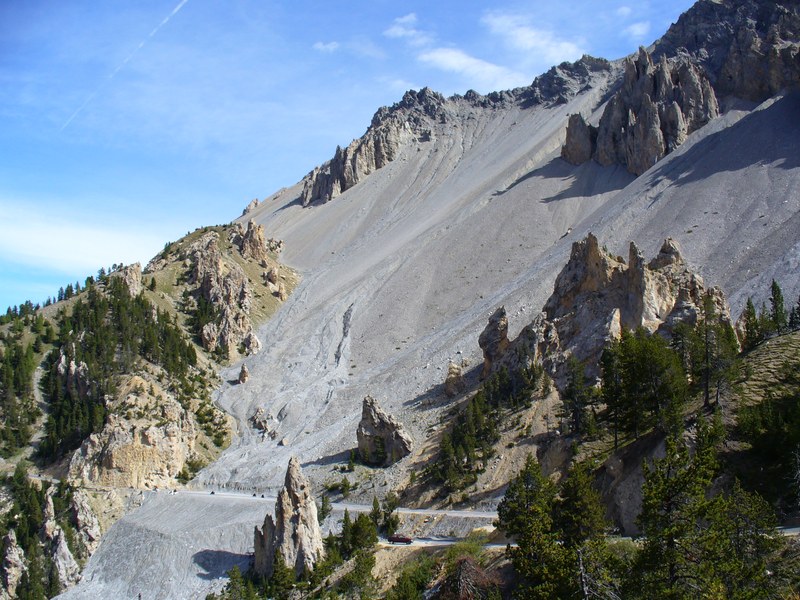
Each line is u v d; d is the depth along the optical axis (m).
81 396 189.12
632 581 54.41
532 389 138.50
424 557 95.00
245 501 154.38
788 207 197.62
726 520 55.12
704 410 85.31
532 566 65.50
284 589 108.31
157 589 130.00
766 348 96.44
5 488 162.12
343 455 162.62
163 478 171.12
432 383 187.88
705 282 178.88
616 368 102.19
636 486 79.00
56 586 139.62
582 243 158.88
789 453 68.94
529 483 78.25
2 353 198.88
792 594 52.03
